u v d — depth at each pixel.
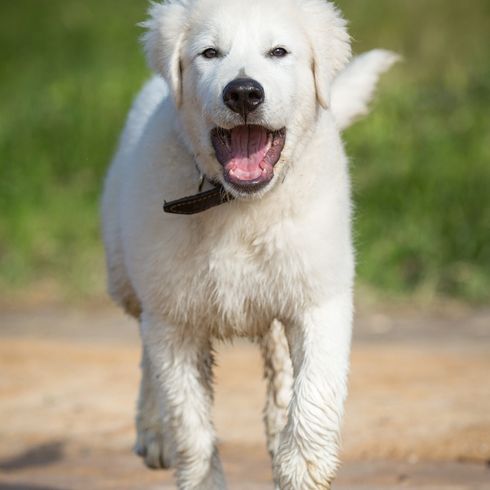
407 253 19.66
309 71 8.27
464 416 12.35
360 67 9.91
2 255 21.36
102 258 20.67
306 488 8.00
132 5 31.06
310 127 8.24
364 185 21.08
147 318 8.57
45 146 24.12
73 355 15.90
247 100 7.73
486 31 26.48
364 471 10.63
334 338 8.20
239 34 8.06
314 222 8.12
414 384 13.71
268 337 9.12
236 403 13.31
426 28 26.69
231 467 10.97
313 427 8.01
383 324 17.36
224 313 8.45
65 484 10.52
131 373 14.88
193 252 8.23
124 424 12.88
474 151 21.98
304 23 8.28
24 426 12.95
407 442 11.61
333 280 8.19
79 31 29.89
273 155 8.03
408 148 22.19
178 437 8.55
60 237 21.50
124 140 9.68
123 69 26.94
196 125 8.13
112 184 9.71
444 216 20.38
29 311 19.09
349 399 13.15
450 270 19.30
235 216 8.12
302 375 8.16
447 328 16.98
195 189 8.22
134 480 10.71
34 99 26.16
